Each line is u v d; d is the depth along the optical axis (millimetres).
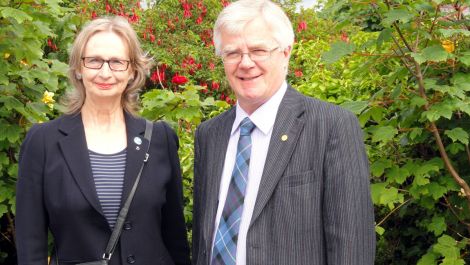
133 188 2453
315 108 2188
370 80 3916
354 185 2037
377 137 2902
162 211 2697
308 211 2043
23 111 3309
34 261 2398
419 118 2947
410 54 2672
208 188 2309
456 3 2773
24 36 3336
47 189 2414
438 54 2627
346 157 2064
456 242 2975
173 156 2674
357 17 2932
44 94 3631
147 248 2471
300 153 2109
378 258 3922
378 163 3090
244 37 2164
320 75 4398
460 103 2740
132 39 2562
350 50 2891
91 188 2391
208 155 2389
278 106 2252
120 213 2414
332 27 3072
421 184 2914
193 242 2521
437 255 3086
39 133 2494
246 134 2256
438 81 2898
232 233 2150
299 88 4445
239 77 2209
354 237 2002
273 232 2053
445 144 3145
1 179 3457
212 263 2197
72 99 2598
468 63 2717
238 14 2168
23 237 2406
